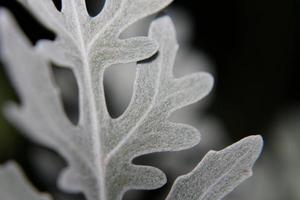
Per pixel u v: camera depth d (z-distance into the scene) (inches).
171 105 4.4
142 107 4.4
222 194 4.2
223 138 8.4
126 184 4.3
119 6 4.4
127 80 7.9
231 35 8.6
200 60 8.2
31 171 6.5
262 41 8.8
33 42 6.5
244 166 4.2
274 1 8.7
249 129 8.7
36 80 3.8
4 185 3.7
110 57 4.3
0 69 7.0
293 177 8.8
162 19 4.5
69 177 4.1
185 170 7.8
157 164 7.7
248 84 8.8
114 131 4.3
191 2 8.4
